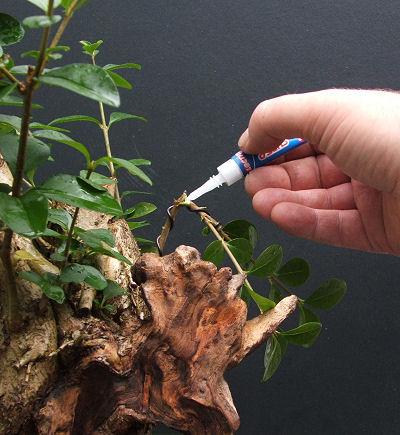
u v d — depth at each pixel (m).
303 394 0.52
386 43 0.52
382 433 0.52
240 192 0.53
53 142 0.52
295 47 0.52
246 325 0.35
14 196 0.27
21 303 0.33
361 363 0.52
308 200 0.45
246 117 0.53
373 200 0.43
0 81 0.27
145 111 0.52
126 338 0.34
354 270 0.52
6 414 0.32
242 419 0.52
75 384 0.33
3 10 0.51
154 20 0.52
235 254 0.39
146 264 0.34
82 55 0.52
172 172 0.53
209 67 0.52
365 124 0.35
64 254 0.32
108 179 0.33
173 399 0.33
